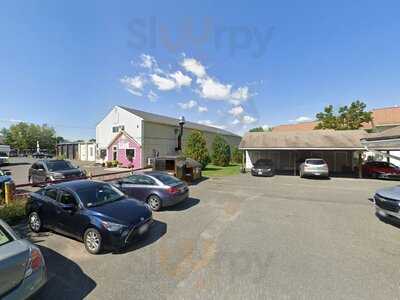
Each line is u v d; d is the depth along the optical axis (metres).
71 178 11.41
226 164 26.94
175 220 6.67
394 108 27.56
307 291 3.25
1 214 6.27
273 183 14.06
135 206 5.35
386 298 3.08
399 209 5.77
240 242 5.05
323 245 4.86
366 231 5.69
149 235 5.51
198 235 5.49
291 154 22.72
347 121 26.52
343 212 7.45
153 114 32.31
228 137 43.78
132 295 3.21
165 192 7.69
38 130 69.44
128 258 4.35
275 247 4.77
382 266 3.95
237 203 8.77
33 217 5.83
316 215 7.12
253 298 3.10
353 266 3.96
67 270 3.93
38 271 2.95
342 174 19.14
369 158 21.00
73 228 4.98
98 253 4.57
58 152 43.66
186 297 3.15
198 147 21.64
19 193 10.41
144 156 25.41
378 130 25.56
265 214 7.26
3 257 2.63
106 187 5.92
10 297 2.60
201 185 13.24
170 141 29.08
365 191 11.31
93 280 3.61
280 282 3.48
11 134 64.50
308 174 16.28
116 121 27.59
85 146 37.53
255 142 20.17
